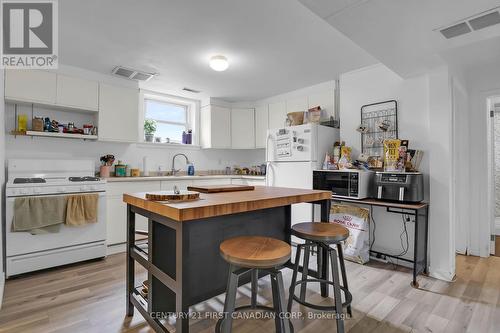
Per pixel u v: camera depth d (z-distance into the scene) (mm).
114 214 3113
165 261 1578
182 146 4371
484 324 1705
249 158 5070
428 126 2574
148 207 1366
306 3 1532
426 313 1834
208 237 1656
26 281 2312
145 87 3889
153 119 4207
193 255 1590
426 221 2496
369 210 2934
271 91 4082
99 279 2357
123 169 3607
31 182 2516
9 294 2074
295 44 2525
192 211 1152
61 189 2615
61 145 3236
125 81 3502
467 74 3094
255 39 2430
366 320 1750
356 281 2340
